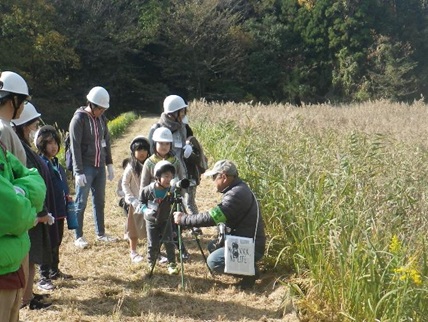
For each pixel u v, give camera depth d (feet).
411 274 14.02
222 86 150.71
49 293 18.70
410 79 147.54
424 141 32.30
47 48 123.95
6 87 13.89
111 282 20.12
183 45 146.72
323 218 18.15
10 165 11.40
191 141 26.18
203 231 27.27
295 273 19.84
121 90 143.02
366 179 19.44
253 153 27.55
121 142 64.28
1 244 10.25
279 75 154.71
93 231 26.63
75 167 23.12
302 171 21.94
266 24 159.63
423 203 17.03
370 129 43.19
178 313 17.67
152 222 20.52
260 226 20.04
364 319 15.52
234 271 19.06
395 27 156.97
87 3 140.05
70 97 133.08
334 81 151.23
